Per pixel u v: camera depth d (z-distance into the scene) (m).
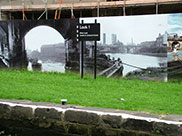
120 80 9.23
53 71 10.64
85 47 10.00
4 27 11.24
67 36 10.29
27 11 14.77
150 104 5.94
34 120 5.41
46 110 5.29
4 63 11.41
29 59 11.01
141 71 9.42
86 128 5.04
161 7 13.62
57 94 6.80
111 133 4.86
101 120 4.89
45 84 8.25
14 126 5.66
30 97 6.32
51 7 13.66
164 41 9.07
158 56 9.16
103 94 6.97
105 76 9.88
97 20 9.80
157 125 4.48
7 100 6.01
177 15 8.86
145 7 13.45
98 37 8.47
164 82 9.04
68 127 5.18
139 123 4.61
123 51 9.59
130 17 9.42
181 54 8.88
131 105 5.78
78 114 5.06
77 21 10.07
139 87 8.09
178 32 8.89
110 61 9.78
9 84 8.10
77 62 10.20
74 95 6.75
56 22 10.42
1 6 14.20
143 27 9.30
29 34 10.91
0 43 11.38
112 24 9.65
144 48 9.33
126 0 12.62
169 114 5.03
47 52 10.70
